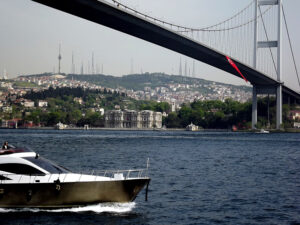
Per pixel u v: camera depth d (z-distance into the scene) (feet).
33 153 109.19
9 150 107.76
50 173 106.32
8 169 104.58
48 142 442.09
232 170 197.47
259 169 202.69
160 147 373.81
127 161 235.20
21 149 109.50
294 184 155.22
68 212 105.19
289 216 107.96
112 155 273.13
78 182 104.01
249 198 128.16
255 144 449.89
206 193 135.23
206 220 104.06
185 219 104.58
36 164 106.32
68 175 107.14
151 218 104.22
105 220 100.63
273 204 120.47
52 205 104.73
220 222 102.73
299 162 243.19
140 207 114.01
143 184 108.99
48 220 99.71
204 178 168.35
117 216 103.81
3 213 103.91
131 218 103.19
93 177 108.47
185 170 194.59
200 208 115.24
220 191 139.03
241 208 115.65
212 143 460.96
